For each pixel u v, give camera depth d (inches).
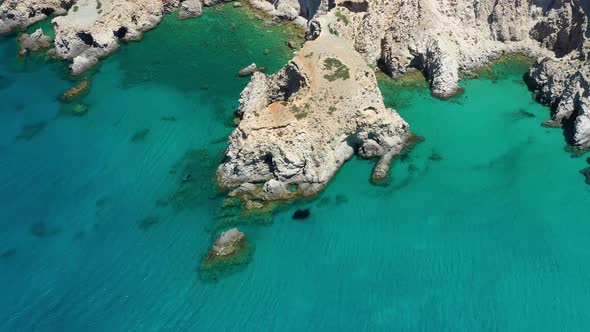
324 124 2015.3
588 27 2224.4
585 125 2037.4
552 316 1615.4
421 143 2150.6
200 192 2038.6
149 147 2266.2
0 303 1768.0
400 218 1905.8
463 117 2244.1
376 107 2060.8
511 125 2197.3
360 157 2128.4
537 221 1862.7
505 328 1594.5
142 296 1744.6
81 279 1811.0
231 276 1772.9
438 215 1904.5
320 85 2079.2
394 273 1749.5
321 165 2007.9
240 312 1678.2
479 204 1930.4
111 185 2123.5
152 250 1870.1
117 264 1843.0
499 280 1710.1
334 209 1948.8
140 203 2033.7
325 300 1691.7
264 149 1964.8
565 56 2284.7
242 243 1839.3
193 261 1824.6
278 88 2284.7
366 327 1616.6
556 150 2085.4
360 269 1768.0
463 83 2389.3
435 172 2049.7
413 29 2394.2
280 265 1791.3
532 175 2006.6
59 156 2281.0
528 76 2370.8
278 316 1659.7
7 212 2059.5
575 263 1740.9
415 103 2314.2
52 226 1998.0
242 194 1996.8
